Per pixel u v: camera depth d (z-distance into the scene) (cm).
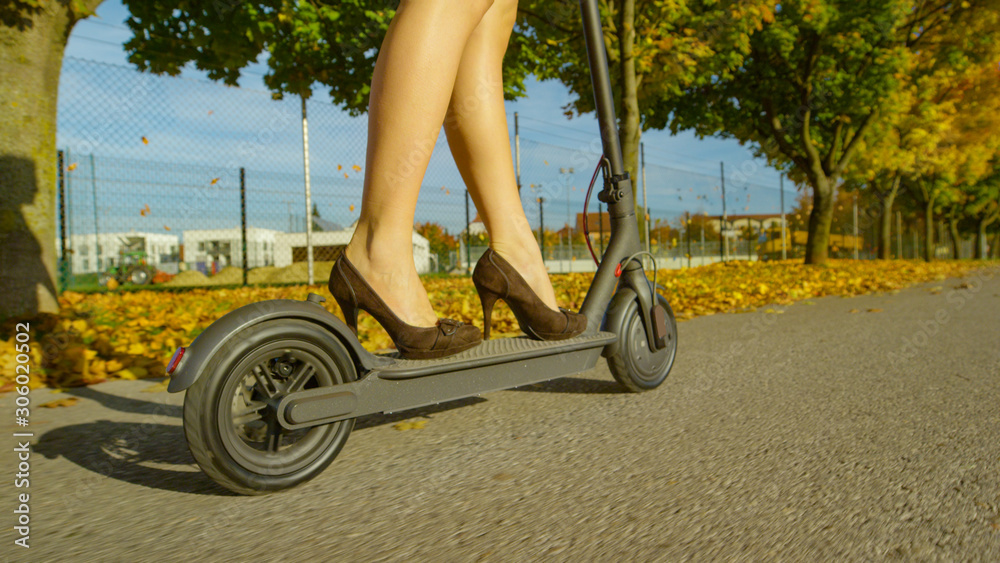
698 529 101
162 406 210
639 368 198
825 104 1315
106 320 418
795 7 1119
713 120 1345
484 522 105
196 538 101
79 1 379
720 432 158
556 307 166
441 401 138
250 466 115
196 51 577
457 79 154
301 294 766
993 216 3528
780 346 312
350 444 154
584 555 92
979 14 1253
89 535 102
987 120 1775
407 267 134
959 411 178
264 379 118
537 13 777
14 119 363
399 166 128
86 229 842
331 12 551
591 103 1097
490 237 164
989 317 430
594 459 138
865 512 107
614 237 194
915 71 1354
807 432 158
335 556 93
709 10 867
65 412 201
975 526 101
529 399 199
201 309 547
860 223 2745
